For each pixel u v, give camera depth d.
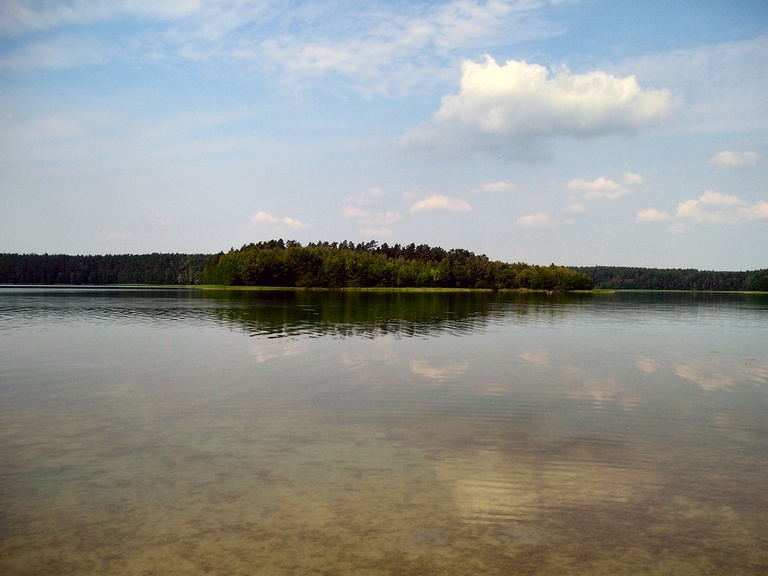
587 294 190.50
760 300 148.75
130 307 74.50
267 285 189.50
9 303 83.12
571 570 9.43
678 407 20.72
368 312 68.50
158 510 11.48
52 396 21.67
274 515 11.29
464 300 114.81
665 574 9.36
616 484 13.16
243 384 24.03
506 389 23.45
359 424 17.97
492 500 12.14
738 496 12.52
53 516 11.20
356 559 9.66
